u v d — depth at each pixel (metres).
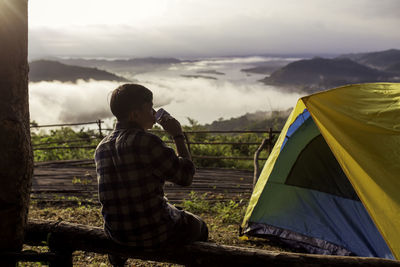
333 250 3.94
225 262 2.11
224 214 5.61
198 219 2.26
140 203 1.80
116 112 1.88
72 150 12.07
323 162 4.27
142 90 1.87
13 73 1.76
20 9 1.78
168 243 1.99
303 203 4.36
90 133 14.96
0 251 1.88
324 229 4.12
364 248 3.73
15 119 1.77
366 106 3.57
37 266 2.80
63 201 6.36
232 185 7.96
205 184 8.00
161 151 1.79
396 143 3.24
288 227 4.37
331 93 3.67
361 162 3.23
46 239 2.35
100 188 1.88
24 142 1.84
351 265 2.09
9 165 1.77
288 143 4.52
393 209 3.01
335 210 4.10
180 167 1.83
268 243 4.46
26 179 1.88
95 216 5.06
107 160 1.85
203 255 2.10
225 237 4.61
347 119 3.45
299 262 2.09
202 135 14.82
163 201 1.94
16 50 1.77
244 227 4.65
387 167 3.18
